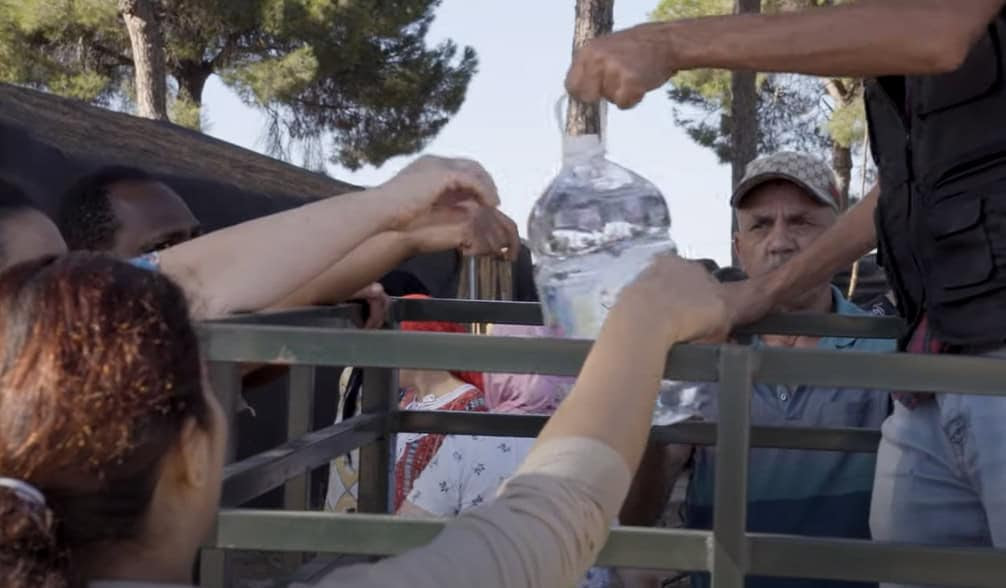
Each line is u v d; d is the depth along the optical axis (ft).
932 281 5.65
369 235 5.88
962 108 5.46
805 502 8.01
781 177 8.77
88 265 3.31
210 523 3.58
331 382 16.03
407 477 9.39
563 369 4.37
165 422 3.21
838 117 60.23
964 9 4.90
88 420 3.06
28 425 3.05
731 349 4.26
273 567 15.55
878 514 6.37
